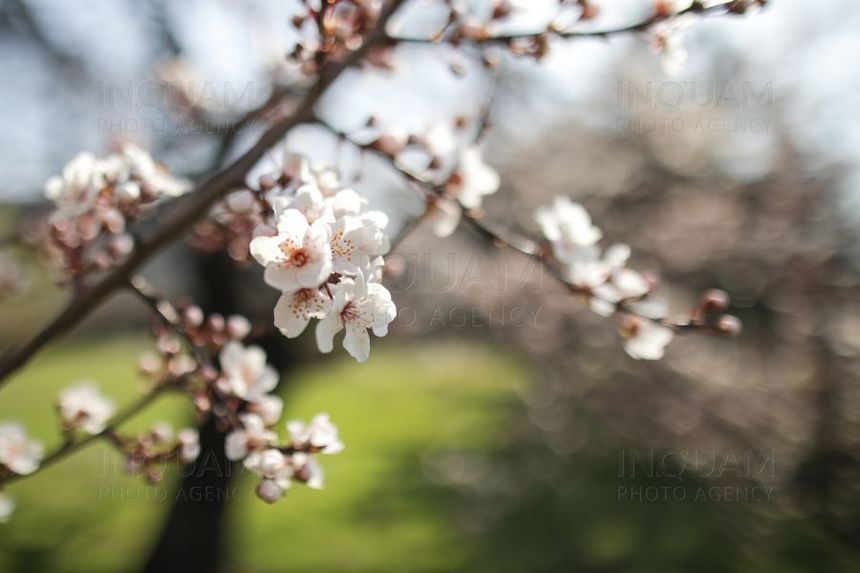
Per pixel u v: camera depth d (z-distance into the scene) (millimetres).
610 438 10289
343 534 8773
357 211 1457
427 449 12586
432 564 8016
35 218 3322
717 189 11250
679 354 9258
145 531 8539
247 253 2596
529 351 9836
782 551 8242
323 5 1923
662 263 10328
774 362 9227
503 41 2082
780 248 10016
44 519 8867
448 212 2264
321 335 1386
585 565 7992
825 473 8570
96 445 11547
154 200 2041
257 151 2004
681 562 7969
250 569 7727
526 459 11523
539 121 9602
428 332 10633
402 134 2148
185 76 4098
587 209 10844
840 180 10375
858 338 8555
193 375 2145
